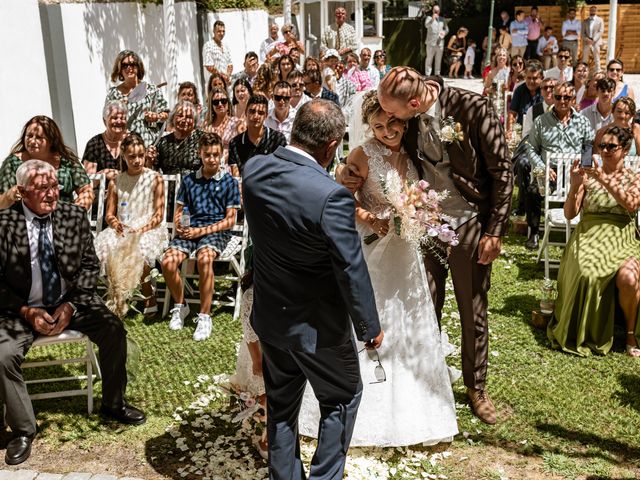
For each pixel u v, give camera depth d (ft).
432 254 13.93
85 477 12.21
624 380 15.66
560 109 23.49
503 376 15.88
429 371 13.23
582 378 15.78
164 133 23.40
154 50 41.14
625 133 16.99
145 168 19.79
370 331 9.93
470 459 12.87
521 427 13.88
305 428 13.53
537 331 18.24
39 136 17.06
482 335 14.10
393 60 80.18
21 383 13.00
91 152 21.18
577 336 16.96
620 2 82.64
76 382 15.81
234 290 20.71
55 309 13.92
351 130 13.93
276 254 10.09
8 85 24.95
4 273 13.53
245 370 12.76
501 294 20.74
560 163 22.34
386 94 12.03
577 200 17.74
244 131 21.53
